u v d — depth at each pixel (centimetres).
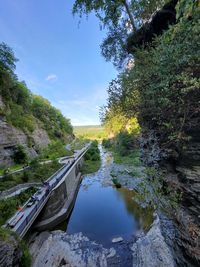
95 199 2323
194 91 429
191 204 498
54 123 7350
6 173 2028
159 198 721
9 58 3728
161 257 1008
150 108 644
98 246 1320
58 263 1133
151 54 602
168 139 610
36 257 1168
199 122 456
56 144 4962
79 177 3188
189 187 501
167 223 688
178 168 559
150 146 803
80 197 2441
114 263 1121
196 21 377
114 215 1827
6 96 3688
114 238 1416
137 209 1820
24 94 4744
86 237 1459
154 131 730
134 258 1135
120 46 1077
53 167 2725
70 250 1273
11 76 4025
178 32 425
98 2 905
